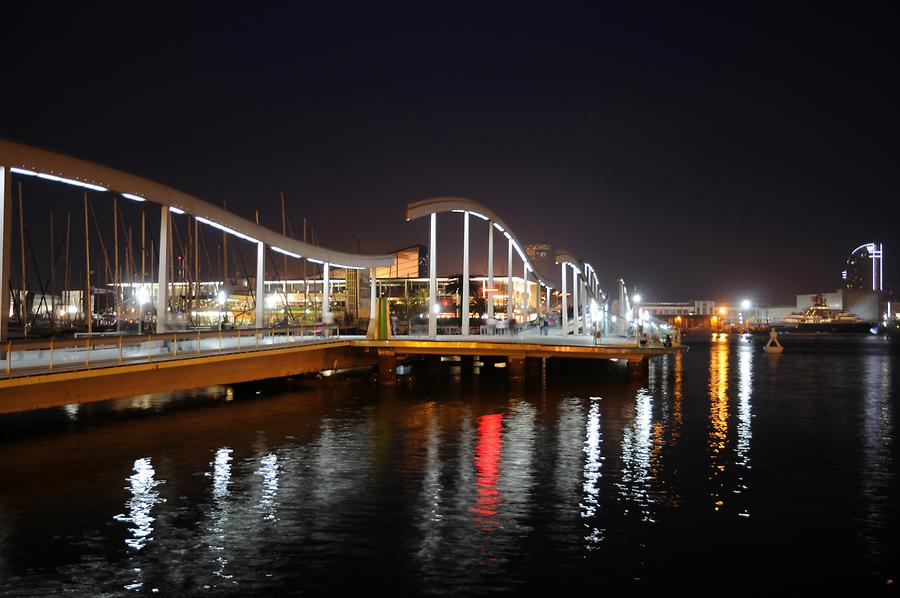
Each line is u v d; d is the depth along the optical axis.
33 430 26.27
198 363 29.14
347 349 44.94
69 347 28.95
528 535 15.59
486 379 47.12
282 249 45.12
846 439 27.16
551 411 33.41
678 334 56.31
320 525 16.06
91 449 23.23
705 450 24.66
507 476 20.59
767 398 41.47
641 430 28.55
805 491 19.31
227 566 13.73
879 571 13.91
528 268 77.75
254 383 41.28
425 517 16.69
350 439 25.81
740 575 13.66
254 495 18.34
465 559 14.20
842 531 16.08
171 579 13.12
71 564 13.72
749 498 18.58
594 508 17.55
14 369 21.80
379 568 13.73
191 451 23.23
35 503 17.34
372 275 62.59
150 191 30.83
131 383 26.86
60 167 25.61
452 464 21.98
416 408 33.88
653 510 17.45
